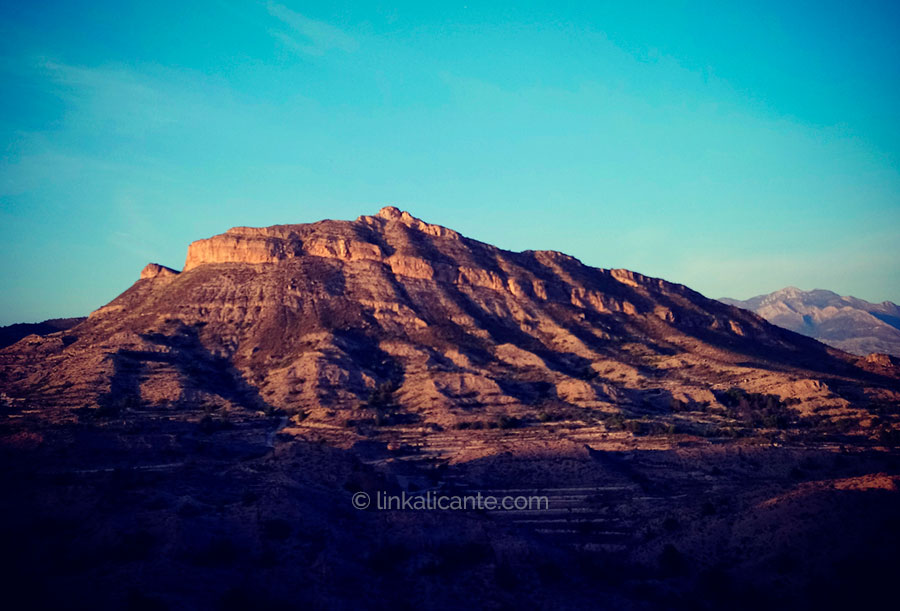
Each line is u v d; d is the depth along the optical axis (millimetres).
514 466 121125
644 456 127750
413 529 84438
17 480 94562
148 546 74375
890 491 78438
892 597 67125
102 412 142125
